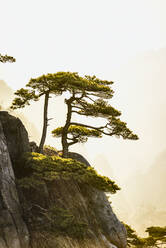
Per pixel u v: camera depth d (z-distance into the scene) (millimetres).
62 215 18047
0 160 17156
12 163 20219
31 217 17391
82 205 20812
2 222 15391
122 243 22609
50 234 17062
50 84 22094
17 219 16297
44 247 16297
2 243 14781
